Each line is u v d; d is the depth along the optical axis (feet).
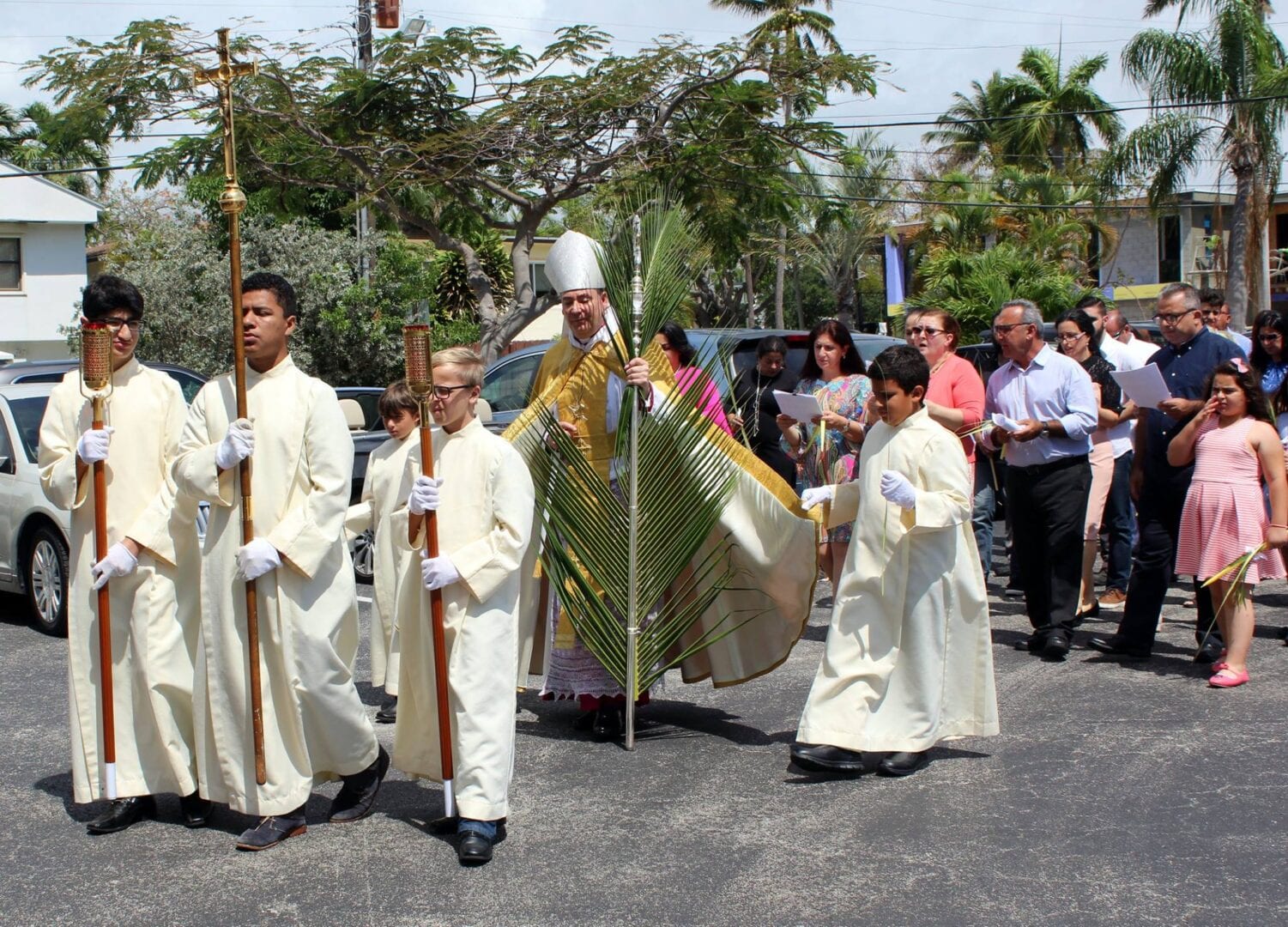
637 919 12.70
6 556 28.07
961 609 16.97
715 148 60.75
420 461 15.46
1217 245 113.91
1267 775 16.47
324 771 15.19
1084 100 136.26
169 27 57.52
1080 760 17.25
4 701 21.74
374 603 20.33
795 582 19.19
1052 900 12.94
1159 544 22.43
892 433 16.97
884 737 16.71
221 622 14.56
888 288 101.55
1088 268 121.60
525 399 35.01
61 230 100.78
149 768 15.57
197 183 73.31
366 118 61.98
